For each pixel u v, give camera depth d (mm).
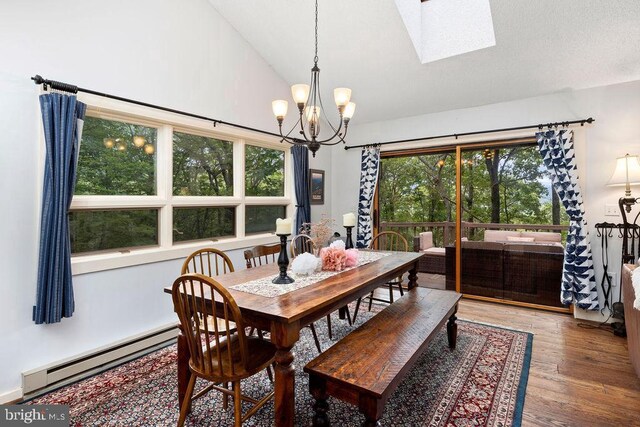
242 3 3326
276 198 4348
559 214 3742
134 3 2691
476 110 4137
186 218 3264
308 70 4070
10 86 2057
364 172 4914
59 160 2170
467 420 1834
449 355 2609
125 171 2787
